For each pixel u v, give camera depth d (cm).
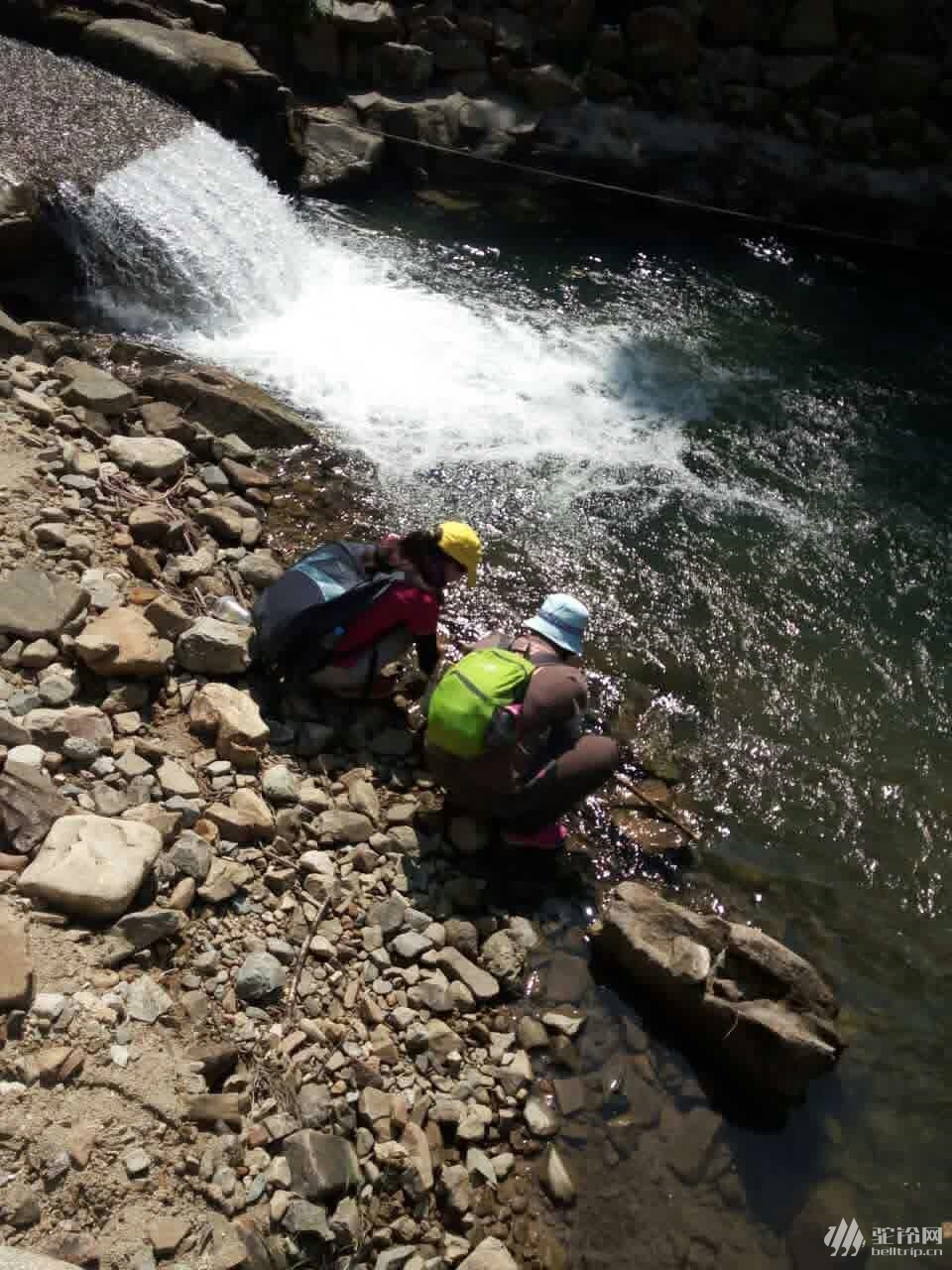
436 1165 389
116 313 756
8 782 402
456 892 476
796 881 521
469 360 827
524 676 469
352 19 1075
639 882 507
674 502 734
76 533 544
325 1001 413
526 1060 430
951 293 1070
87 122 820
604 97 1155
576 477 738
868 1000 479
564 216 1091
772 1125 435
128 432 642
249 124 966
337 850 471
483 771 471
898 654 651
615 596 655
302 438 696
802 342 943
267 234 846
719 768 569
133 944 387
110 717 466
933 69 1125
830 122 1146
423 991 431
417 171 1087
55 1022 351
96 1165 325
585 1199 402
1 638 469
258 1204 346
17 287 724
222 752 473
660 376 859
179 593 548
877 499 768
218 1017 387
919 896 525
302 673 511
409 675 567
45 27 921
